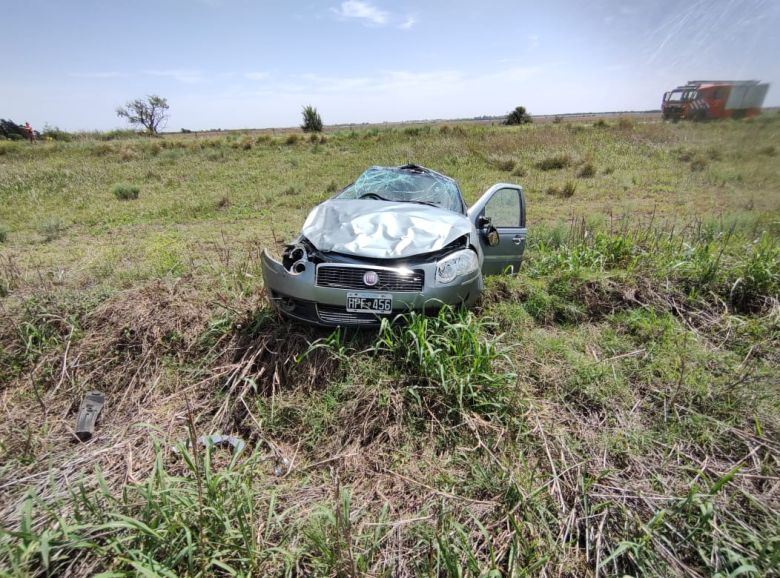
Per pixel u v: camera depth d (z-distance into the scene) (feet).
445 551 5.46
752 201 28.71
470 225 11.72
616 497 6.64
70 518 5.86
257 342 10.18
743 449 7.82
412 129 77.51
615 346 11.08
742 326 11.94
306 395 9.13
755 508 6.53
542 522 6.22
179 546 5.49
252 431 8.30
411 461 7.57
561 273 14.07
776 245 16.74
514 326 11.50
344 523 5.69
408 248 9.80
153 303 11.31
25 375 9.67
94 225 25.85
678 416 8.51
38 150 60.13
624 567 5.81
